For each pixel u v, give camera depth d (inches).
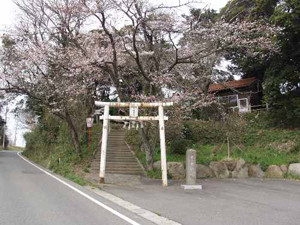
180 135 772.0
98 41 690.2
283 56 828.0
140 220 279.3
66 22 708.0
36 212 296.5
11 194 394.0
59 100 798.5
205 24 686.5
